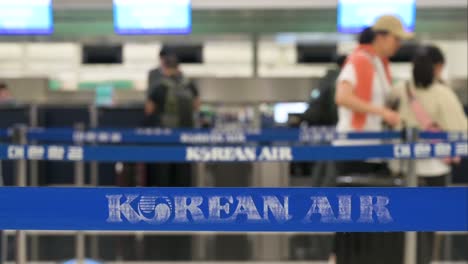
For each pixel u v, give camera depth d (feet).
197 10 19.06
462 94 22.40
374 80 10.04
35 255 12.53
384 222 4.30
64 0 18.79
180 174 15.96
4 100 20.35
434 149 8.28
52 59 31.81
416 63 10.62
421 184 10.41
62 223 4.37
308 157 8.48
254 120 19.42
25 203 4.33
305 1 18.20
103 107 16.57
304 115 16.98
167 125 15.66
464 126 10.62
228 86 19.34
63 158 8.27
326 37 19.48
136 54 31.58
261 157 8.52
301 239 13.78
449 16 19.06
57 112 16.46
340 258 8.39
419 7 18.37
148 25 18.84
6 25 18.93
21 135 9.64
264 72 30.96
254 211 4.35
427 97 10.62
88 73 31.50
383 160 9.90
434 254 12.35
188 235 14.25
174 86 15.66
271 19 19.20
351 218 4.31
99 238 13.96
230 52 31.99
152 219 4.38
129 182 16.05
